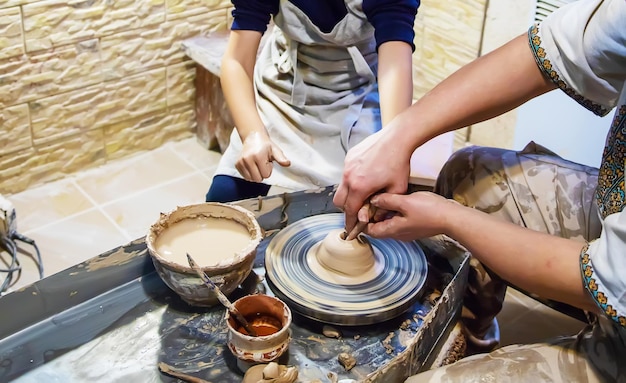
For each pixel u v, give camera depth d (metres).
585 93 1.27
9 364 1.20
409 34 1.60
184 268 1.22
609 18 1.19
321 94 1.75
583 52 1.23
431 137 1.32
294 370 1.12
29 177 2.33
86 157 2.42
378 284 1.30
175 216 1.37
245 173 1.53
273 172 1.70
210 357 1.21
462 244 1.23
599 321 1.20
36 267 2.06
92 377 1.18
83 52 2.24
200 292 1.25
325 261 1.32
